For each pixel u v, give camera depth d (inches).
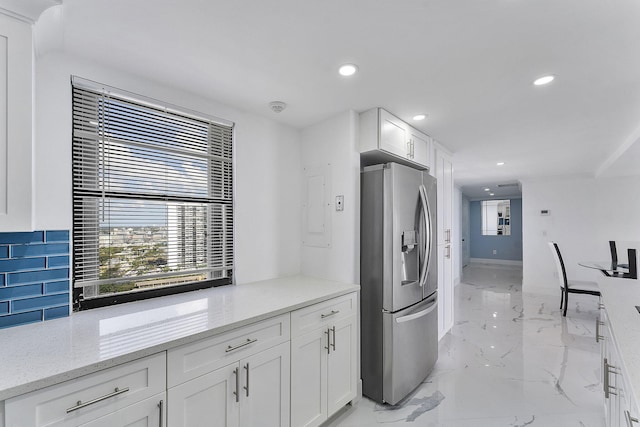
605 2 45.4
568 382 98.0
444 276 134.0
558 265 176.6
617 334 46.7
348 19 50.2
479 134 115.1
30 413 35.9
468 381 99.0
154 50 59.3
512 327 149.6
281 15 49.2
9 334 49.9
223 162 86.1
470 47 58.1
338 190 93.0
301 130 105.7
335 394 78.0
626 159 142.7
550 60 62.6
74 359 41.0
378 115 88.4
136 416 43.9
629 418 35.3
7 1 42.1
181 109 76.3
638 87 74.6
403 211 89.9
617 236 201.3
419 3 46.2
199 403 51.1
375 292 88.7
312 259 100.3
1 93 42.2
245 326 57.9
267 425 61.6
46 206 57.4
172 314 60.1
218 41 56.5
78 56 61.0
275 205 97.9
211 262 83.0
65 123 59.7
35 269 56.1
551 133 113.0
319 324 74.0
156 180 72.6
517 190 301.7
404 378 88.1
